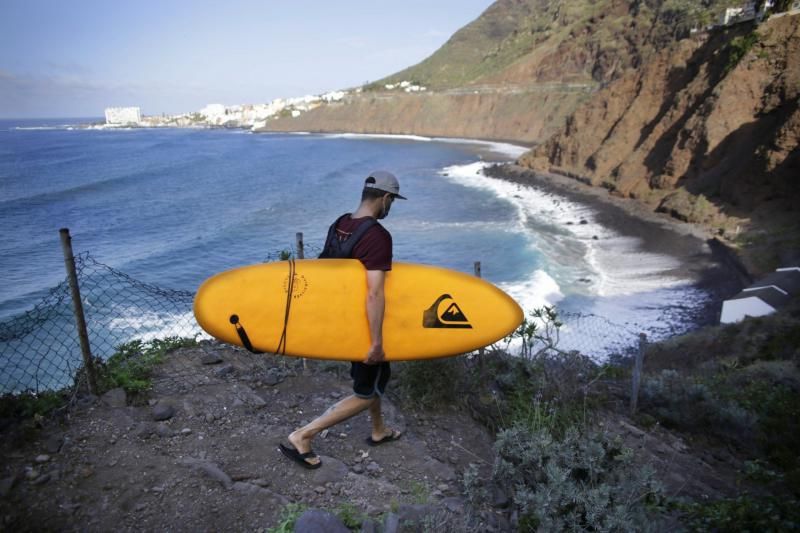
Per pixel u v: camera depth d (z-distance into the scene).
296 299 2.90
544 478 2.97
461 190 49.81
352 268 2.84
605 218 35.53
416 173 63.09
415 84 185.75
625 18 109.12
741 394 7.77
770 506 3.19
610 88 52.69
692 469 4.71
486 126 121.25
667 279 23.34
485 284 3.26
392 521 2.44
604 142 48.66
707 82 40.19
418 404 4.14
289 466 3.11
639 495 2.84
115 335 14.52
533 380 4.81
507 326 3.25
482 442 3.81
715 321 18.59
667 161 38.47
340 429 3.67
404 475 3.21
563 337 16.92
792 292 17.81
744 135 34.09
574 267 25.53
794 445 5.76
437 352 3.10
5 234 31.98
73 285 3.52
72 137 179.62
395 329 3.03
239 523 2.56
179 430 3.38
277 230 34.22
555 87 114.56
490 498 2.99
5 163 79.44
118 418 3.39
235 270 2.99
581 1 142.12
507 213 38.53
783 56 34.84
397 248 29.80
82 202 44.06
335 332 2.91
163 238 31.61
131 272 24.66
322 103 194.25
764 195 29.44
